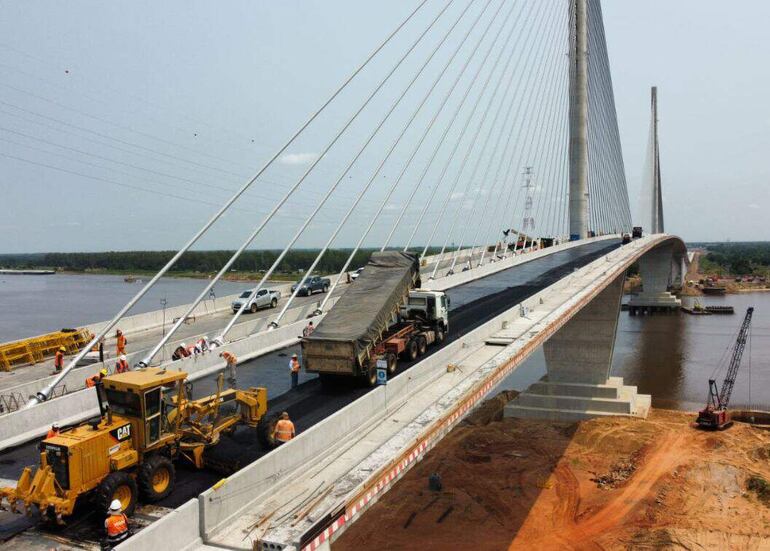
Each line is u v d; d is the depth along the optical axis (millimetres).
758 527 29453
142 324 37688
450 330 29766
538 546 27734
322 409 19156
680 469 36812
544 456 39844
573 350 52562
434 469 37219
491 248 85750
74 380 23984
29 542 11625
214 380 23500
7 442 17094
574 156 87312
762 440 42188
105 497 11898
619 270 49906
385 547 27766
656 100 157500
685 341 83625
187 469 14961
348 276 59812
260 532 11719
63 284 149875
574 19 85562
